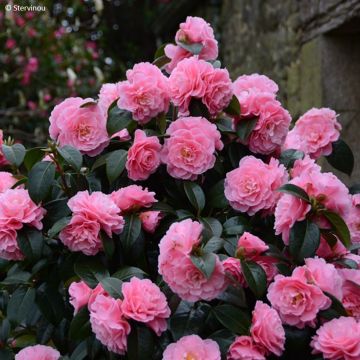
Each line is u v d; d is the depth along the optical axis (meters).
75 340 1.14
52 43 4.09
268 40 2.76
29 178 1.17
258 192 1.18
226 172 1.33
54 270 1.23
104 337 1.03
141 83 1.22
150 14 5.62
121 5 6.09
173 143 1.20
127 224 1.16
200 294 1.02
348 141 2.16
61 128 1.25
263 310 1.03
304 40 2.35
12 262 1.26
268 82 1.36
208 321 1.09
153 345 1.04
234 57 3.30
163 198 1.29
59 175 1.26
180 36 1.38
